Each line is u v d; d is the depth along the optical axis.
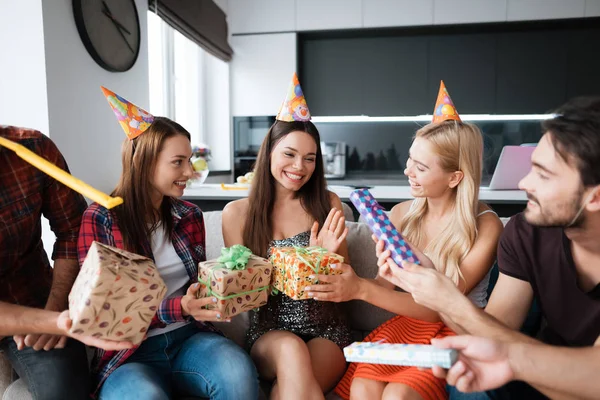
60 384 1.02
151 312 0.87
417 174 1.27
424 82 4.32
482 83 4.25
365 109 4.42
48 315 0.89
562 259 0.91
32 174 1.09
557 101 4.17
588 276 0.88
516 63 4.19
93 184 2.31
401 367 1.10
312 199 1.44
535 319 1.30
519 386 0.98
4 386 1.14
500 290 1.02
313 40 4.43
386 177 4.56
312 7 4.17
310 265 1.08
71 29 2.10
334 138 4.61
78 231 1.21
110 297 0.80
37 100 1.96
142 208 1.15
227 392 1.05
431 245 1.29
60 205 1.17
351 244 1.46
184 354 1.16
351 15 4.13
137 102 2.72
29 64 1.94
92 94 2.28
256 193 1.39
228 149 4.44
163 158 1.13
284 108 1.36
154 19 3.43
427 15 4.04
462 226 1.23
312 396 1.06
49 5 1.95
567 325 0.92
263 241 1.36
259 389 1.18
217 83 4.37
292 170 1.32
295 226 1.41
